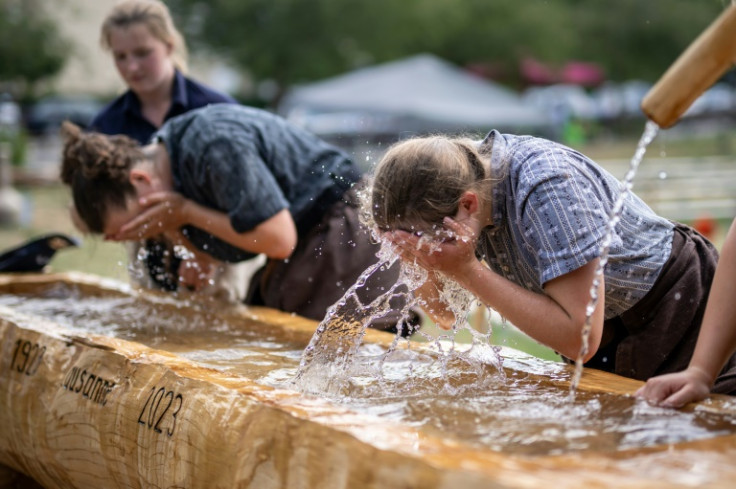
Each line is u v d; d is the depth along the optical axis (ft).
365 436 9.49
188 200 19.30
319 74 143.95
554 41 163.53
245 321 18.97
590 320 11.66
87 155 18.80
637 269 13.48
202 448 11.34
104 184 18.90
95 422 13.73
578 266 12.00
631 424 10.75
